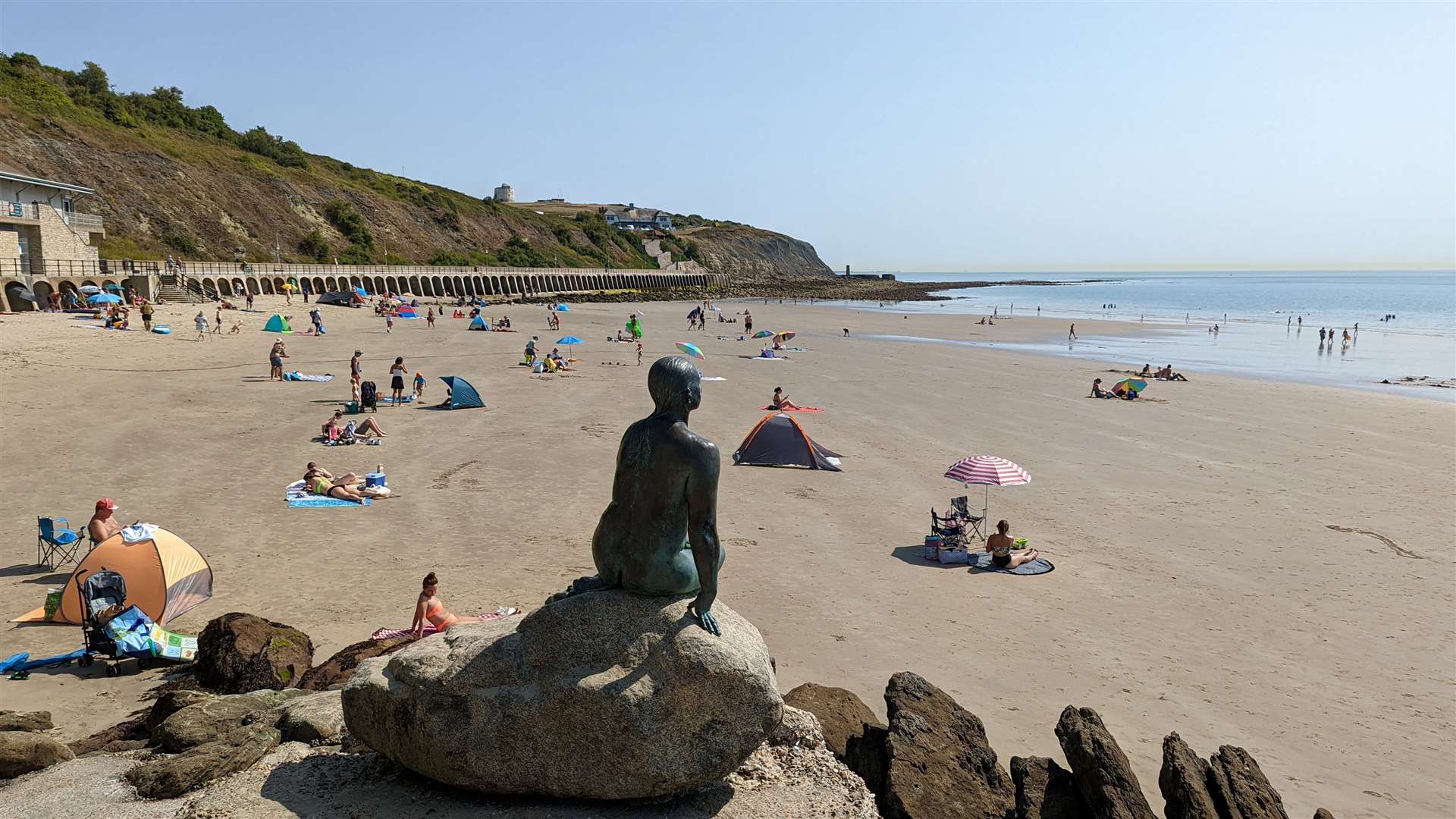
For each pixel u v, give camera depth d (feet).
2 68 301.84
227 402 101.35
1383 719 36.65
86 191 198.59
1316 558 56.54
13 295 163.73
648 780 20.17
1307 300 513.45
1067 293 649.61
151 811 21.07
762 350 171.42
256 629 35.09
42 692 33.88
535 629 20.97
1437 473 80.33
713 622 20.75
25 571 47.65
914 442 90.84
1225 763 24.64
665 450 20.11
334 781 22.16
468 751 20.43
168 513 58.90
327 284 294.46
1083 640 43.60
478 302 300.20
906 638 43.29
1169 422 104.83
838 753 27.25
